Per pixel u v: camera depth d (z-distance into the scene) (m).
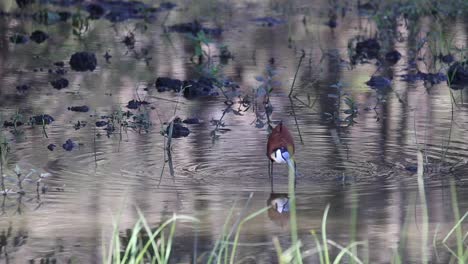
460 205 21.05
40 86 33.59
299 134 27.12
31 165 24.31
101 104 31.11
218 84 33.09
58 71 35.94
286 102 31.34
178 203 21.41
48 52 39.75
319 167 23.95
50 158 24.92
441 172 23.53
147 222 20.17
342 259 18.11
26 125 28.39
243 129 27.95
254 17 48.47
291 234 19.42
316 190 22.25
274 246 18.78
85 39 42.69
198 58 38.53
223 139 26.80
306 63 37.41
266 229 19.75
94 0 52.34
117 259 16.69
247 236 19.39
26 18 47.78
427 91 32.78
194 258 17.75
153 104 31.16
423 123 28.25
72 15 48.47
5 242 19.20
